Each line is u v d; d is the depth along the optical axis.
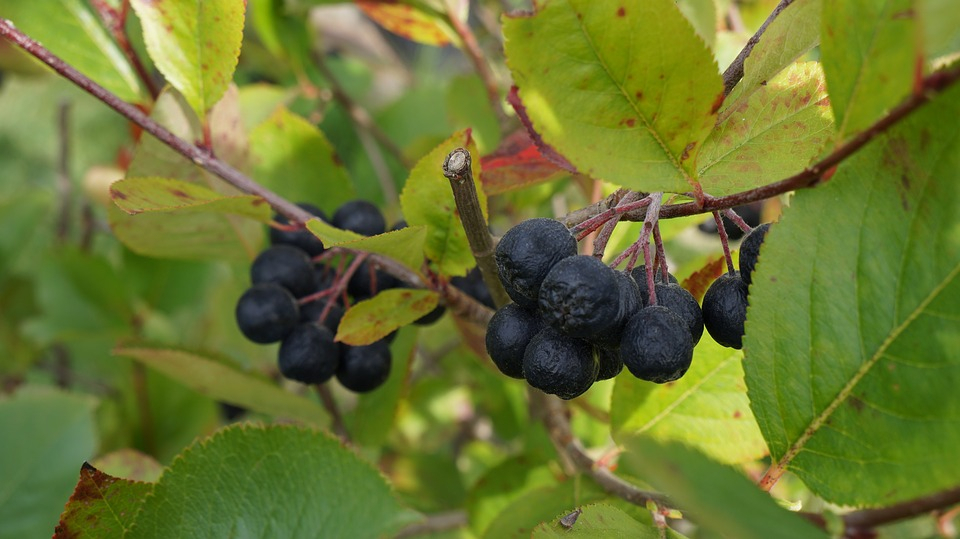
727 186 0.21
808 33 0.21
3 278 0.45
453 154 0.20
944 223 0.18
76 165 0.72
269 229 0.28
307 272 0.26
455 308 0.24
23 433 0.29
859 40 0.17
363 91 0.51
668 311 0.19
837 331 0.19
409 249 0.22
